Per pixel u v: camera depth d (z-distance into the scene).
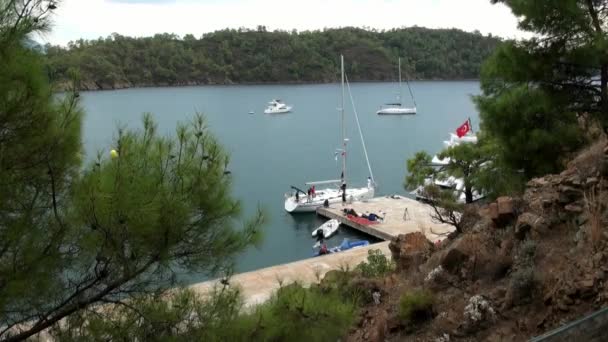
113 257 4.37
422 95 134.00
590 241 6.52
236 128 78.88
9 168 4.12
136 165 4.51
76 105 4.43
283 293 5.27
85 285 4.55
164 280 4.81
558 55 11.41
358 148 60.03
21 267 4.16
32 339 4.57
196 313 4.79
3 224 4.16
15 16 3.94
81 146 4.55
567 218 7.48
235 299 5.09
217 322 4.80
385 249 18.47
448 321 7.34
